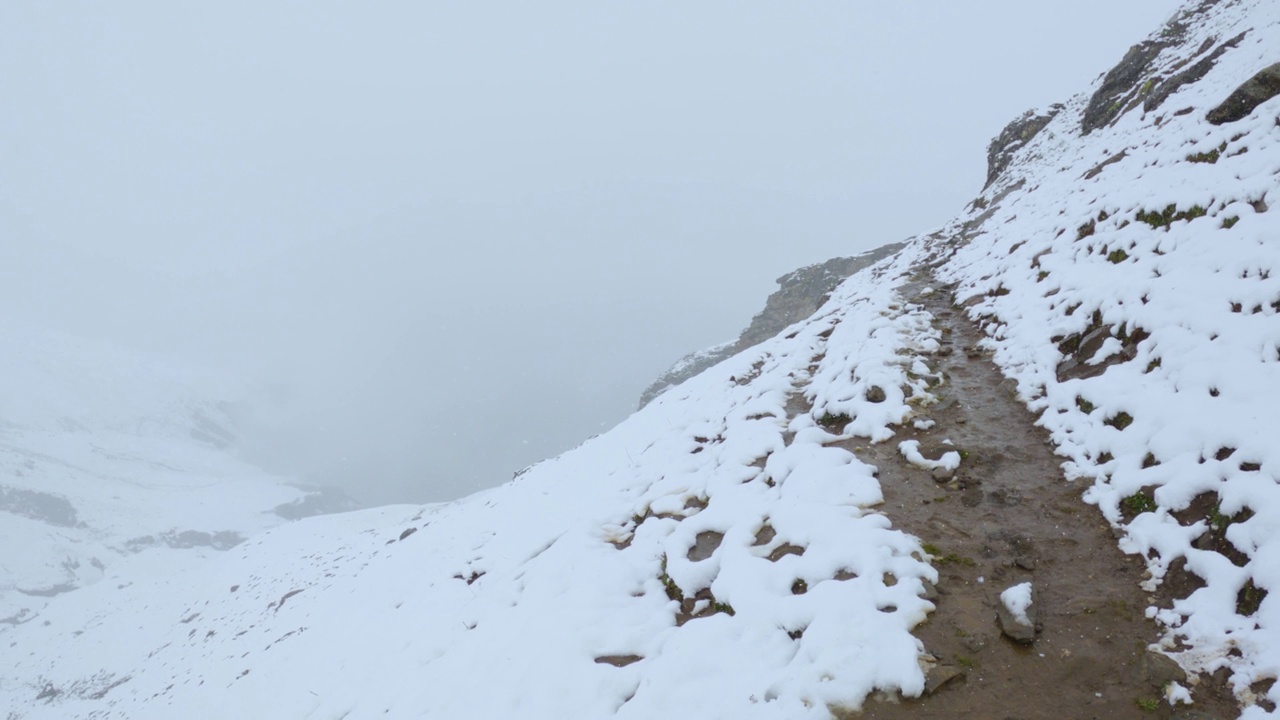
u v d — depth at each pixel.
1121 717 4.40
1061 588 5.61
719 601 6.57
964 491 7.22
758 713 5.00
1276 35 12.56
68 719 24.75
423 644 9.13
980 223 21.36
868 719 4.73
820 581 6.11
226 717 11.66
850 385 10.17
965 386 9.86
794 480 7.97
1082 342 9.02
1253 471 5.41
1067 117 25.42
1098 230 11.39
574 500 11.80
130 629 34.28
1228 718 4.16
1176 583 5.27
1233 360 6.45
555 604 7.61
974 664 5.01
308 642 13.24
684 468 10.28
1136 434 6.73
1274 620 4.49
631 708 5.54
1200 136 11.06
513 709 6.27
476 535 13.66
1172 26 20.88
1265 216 7.79
